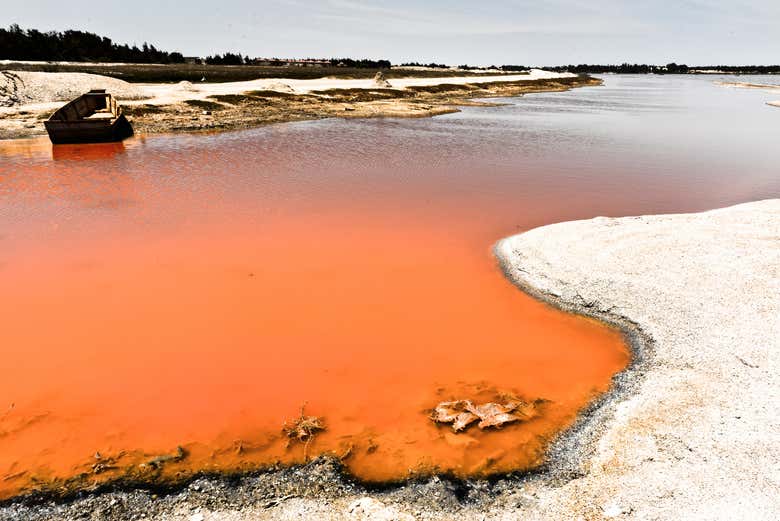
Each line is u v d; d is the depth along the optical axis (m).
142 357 9.17
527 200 19.38
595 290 11.05
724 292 10.14
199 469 6.68
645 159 27.56
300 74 99.75
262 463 6.79
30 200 18.70
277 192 20.19
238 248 14.33
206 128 36.66
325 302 11.27
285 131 36.56
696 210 18.14
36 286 11.79
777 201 15.30
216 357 9.22
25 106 39.47
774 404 7.14
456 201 19.19
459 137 34.94
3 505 6.07
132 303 11.10
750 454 6.31
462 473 6.61
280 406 7.97
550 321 10.47
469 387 8.45
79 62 113.19
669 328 9.54
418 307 11.08
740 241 11.93
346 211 17.78
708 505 5.67
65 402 7.98
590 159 27.56
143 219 16.70
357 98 60.19
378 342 9.76
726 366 8.22
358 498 6.20
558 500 6.06
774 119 46.97
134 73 78.81
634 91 98.44
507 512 5.95
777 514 5.45
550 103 66.19
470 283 12.22
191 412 7.81
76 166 24.44
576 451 6.90
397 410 7.89
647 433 6.95
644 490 6.01
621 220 14.42
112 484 6.41
